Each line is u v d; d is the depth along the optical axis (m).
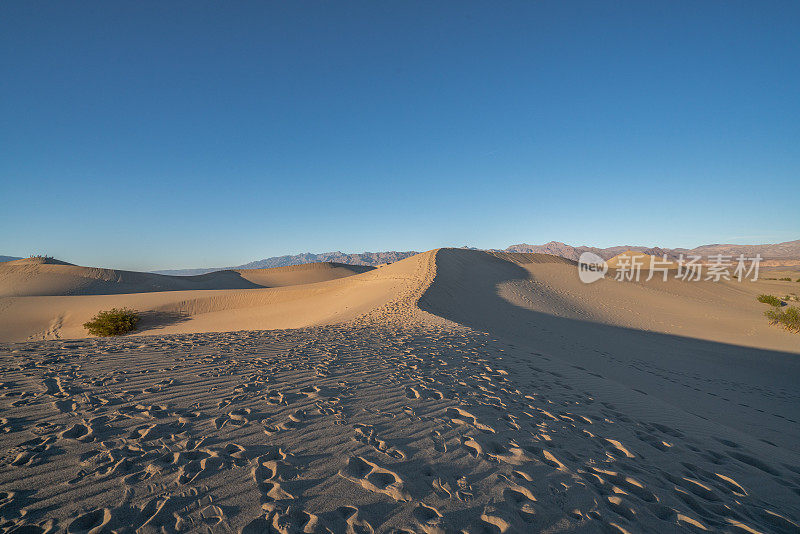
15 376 4.60
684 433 4.31
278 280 79.19
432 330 9.88
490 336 9.60
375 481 2.44
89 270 56.69
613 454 3.30
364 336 8.59
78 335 23.31
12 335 22.95
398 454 2.85
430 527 2.02
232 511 2.07
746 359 13.00
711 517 2.46
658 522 2.27
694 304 26.81
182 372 4.91
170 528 1.91
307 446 2.91
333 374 5.08
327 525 1.99
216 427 3.20
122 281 55.91
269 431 3.15
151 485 2.28
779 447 4.68
